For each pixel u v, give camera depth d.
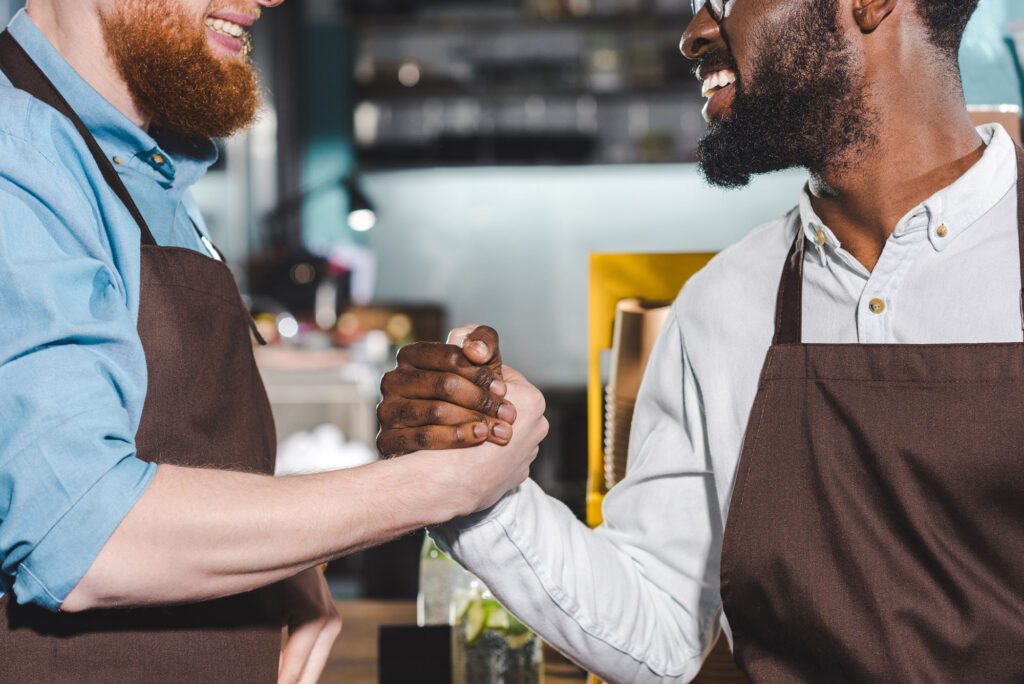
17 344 0.93
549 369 5.97
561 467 3.97
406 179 6.00
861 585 1.03
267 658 1.14
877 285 1.08
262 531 0.93
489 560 1.15
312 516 0.95
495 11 5.62
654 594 1.24
